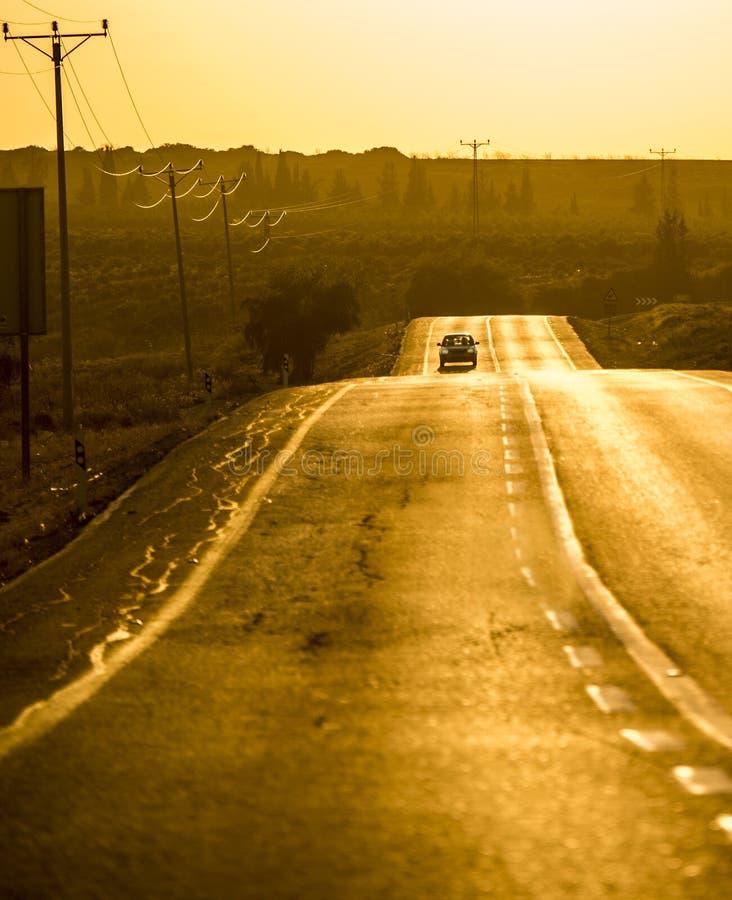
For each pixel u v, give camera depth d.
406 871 18.97
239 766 25.11
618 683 31.83
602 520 59.09
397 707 29.83
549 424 95.62
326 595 45.56
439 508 63.81
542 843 20.03
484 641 37.34
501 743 26.23
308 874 18.98
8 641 40.31
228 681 33.41
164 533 60.09
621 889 18.12
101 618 43.25
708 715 28.47
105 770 25.14
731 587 44.56
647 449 81.19
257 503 67.00
